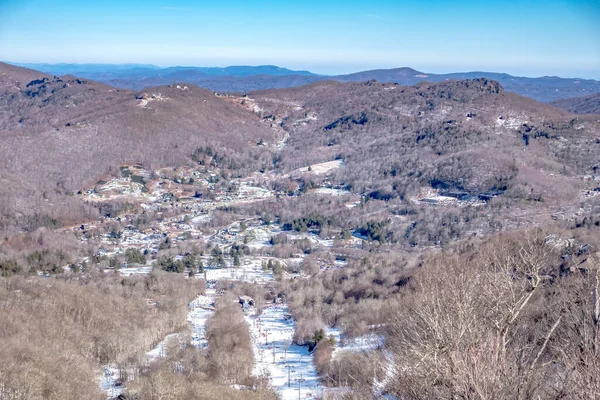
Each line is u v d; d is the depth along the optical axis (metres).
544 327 21.16
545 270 31.11
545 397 14.95
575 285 24.00
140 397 41.12
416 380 17.06
